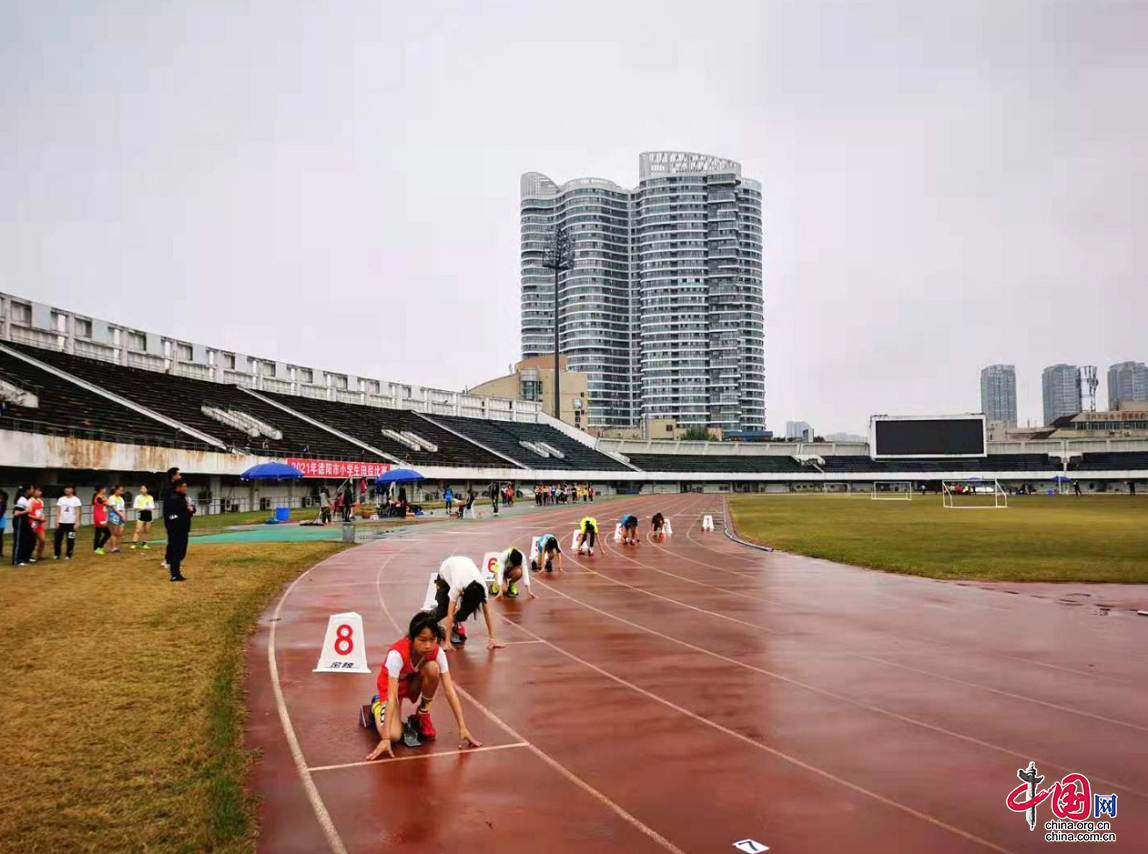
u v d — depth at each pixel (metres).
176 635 11.86
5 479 33.78
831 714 8.63
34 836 5.50
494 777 6.79
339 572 20.62
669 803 6.26
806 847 5.53
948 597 16.89
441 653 7.75
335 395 87.38
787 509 62.78
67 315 55.25
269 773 6.85
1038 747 7.60
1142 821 5.99
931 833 5.76
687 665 10.83
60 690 8.93
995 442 136.38
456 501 70.38
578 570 21.73
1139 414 163.38
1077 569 21.05
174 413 53.50
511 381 134.88
